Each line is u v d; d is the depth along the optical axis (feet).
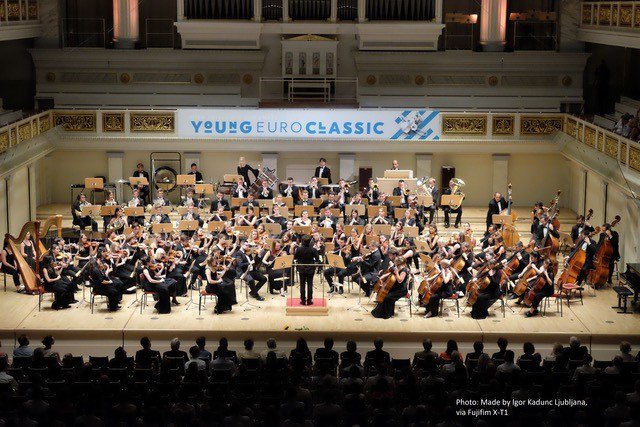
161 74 105.29
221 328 70.64
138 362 57.77
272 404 50.80
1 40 96.53
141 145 98.78
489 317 73.10
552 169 101.04
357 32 103.35
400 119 97.96
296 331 70.18
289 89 104.32
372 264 75.72
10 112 96.37
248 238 78.33
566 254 88.17
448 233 91.81
